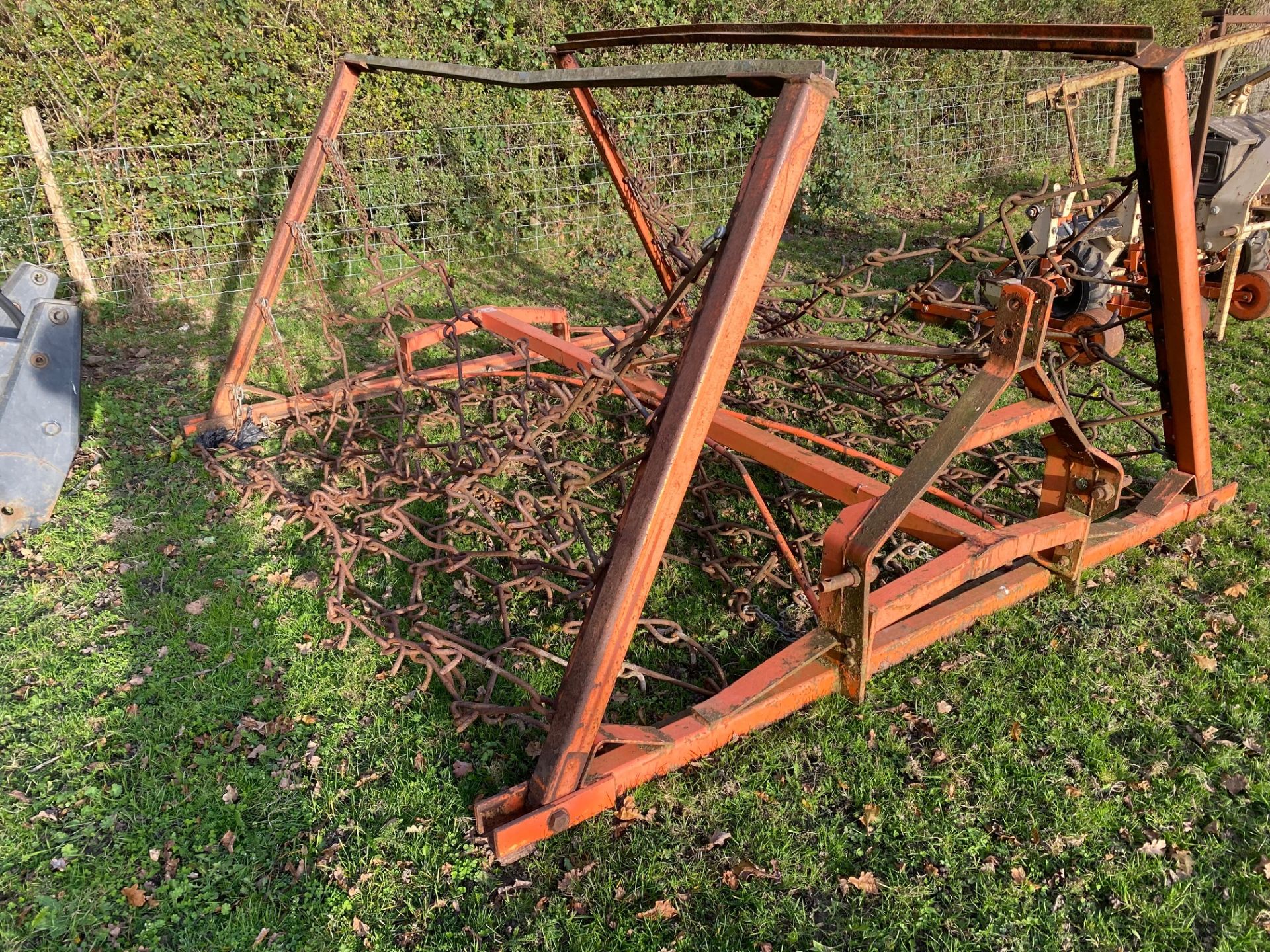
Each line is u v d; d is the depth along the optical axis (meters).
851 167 9.05
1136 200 5.48
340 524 3.95
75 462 4.43
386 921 2.23
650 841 2.42
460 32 7.85
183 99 7.03
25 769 2.68
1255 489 4.05
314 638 3.24
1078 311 5.62
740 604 3.36
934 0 10.16
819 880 2.32
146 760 2.71
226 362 5.76
